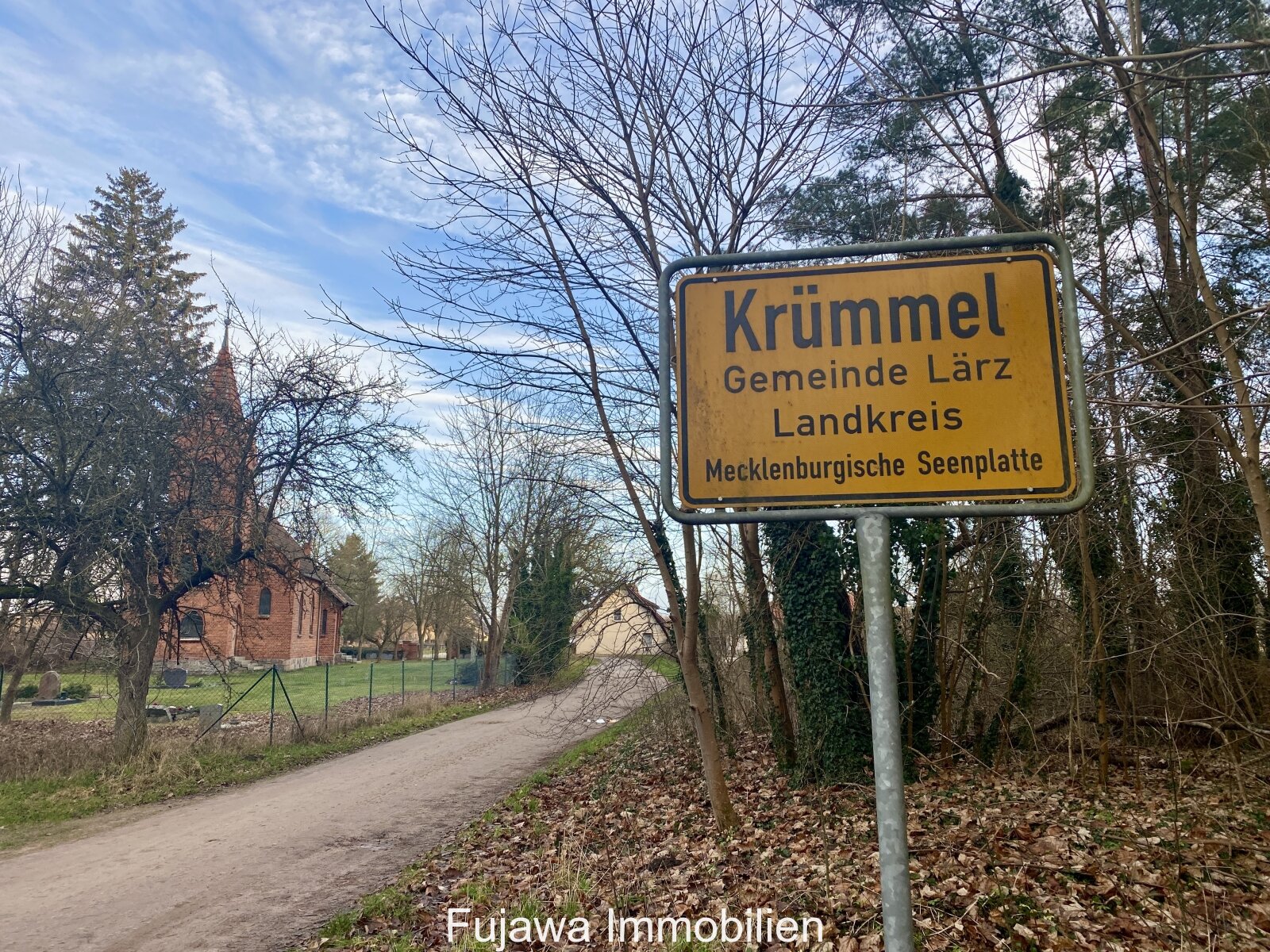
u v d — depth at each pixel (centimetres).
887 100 459
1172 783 786
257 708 2448
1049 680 1100
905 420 228
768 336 237
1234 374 670
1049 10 776
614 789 1146
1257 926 488
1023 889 569
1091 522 946
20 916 727
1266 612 944
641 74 778
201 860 898
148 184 3356
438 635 4744
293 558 1636
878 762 196
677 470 236
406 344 795
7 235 1351
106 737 1623
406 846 948
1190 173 845
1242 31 806
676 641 895
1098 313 778
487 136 771
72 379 1355
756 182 838
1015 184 1059
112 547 1351
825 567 1067
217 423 1490
